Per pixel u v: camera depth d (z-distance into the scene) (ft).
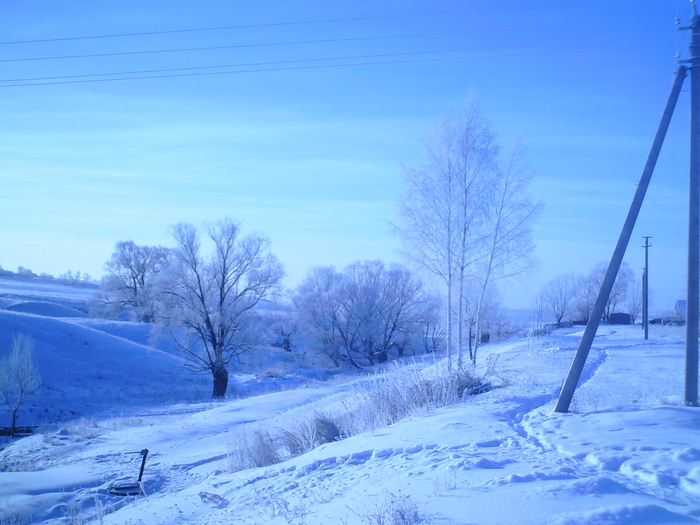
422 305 182.39
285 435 48.42
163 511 30.19
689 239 33.53
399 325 187.42
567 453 22.31
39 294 277.64
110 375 122.52
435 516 16.06
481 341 181.37
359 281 189.37
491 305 127.65
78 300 261.65
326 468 28.37
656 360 76.95
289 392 103.19
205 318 132.57
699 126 33.30
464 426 30.42
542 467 19.92
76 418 97.25
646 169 31.99
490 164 73.00
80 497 39.68
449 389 45.21
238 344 136.87
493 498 16.74
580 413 31.09
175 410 102.42
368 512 17.84
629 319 254.27
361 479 23.79
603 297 32.37
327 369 175.42
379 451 28.07
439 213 73.36
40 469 55.16
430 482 19.99
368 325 179.22
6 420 91.66
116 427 81.20
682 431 25.05
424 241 73.67
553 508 15.24
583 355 32.48
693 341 32.99
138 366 133.59
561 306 277.44
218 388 129.29
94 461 55.31
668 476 18.01
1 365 89.66
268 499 25.64
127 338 170.50
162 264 148.25
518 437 26.48
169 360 143.54
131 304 221.46
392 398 46.01
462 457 23.00
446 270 73.87
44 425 88.17
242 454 45.80
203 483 37.93
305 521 19.19
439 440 27.91
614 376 55.57
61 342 132.46
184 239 134.62
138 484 43.06
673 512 14.61
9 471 54.44
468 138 72.74
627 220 32.01
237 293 139.85
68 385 111.34
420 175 74.38
